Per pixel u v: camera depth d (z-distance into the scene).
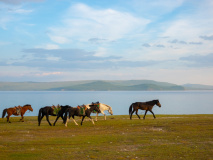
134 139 16.62
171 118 29.66
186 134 18.14
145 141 15.91
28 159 11.64
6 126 23.64
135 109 29.34
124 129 21.39
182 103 123.06
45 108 24.52
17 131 20.62
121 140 16.38
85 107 24.67
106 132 19.94
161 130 20.39
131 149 13.71
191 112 67.12
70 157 11.99
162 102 133.75
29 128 22.44
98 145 14.89
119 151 13.22
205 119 27.16
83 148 14.00
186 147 13.92
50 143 15.52
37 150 13.52
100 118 32.16
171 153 12.64
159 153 12.67
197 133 18.44
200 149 13.41
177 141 15.77
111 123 25.42
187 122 24.77
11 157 11.98
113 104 113.19
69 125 24.56
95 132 20.06
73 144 15.28
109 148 14.00
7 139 16.88
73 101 136.50
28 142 15.79
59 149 13.74
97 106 27.47
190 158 11.65
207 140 15.85
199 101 145.00
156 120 27.00
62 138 17.17
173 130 20.23
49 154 12.57
